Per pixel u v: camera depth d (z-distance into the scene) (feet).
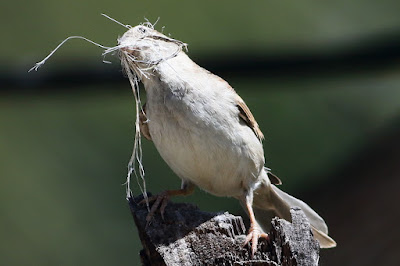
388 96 47.09
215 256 24.68
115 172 47.03
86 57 43.32
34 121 47.73
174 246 25.02
